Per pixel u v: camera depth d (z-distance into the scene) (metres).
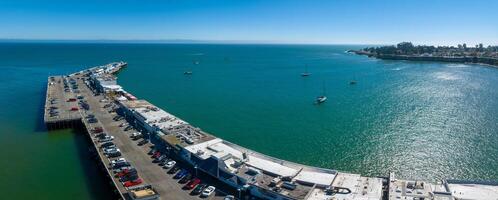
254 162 101.62
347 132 149.00
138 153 116.25
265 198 88.31
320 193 85.94
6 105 196.38
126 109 165.75
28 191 98.12
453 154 123.88
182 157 112.31
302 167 100.00
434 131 148.50
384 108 190.88
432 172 110.94
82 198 94.81
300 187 88.81
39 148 131.12
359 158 121.75
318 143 136.00
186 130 131.00
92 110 170.88
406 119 167.50
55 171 111.38
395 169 113.12
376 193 84.94
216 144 115.56
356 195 84.25
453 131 148.25
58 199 94.00
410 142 135.62
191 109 190.62
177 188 93.56
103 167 108.12
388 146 131.75
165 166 105.62
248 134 147.50
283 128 155.62
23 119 168.62
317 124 161.12
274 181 89.81
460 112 179.88
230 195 89.19
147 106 167.88
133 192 87.50
